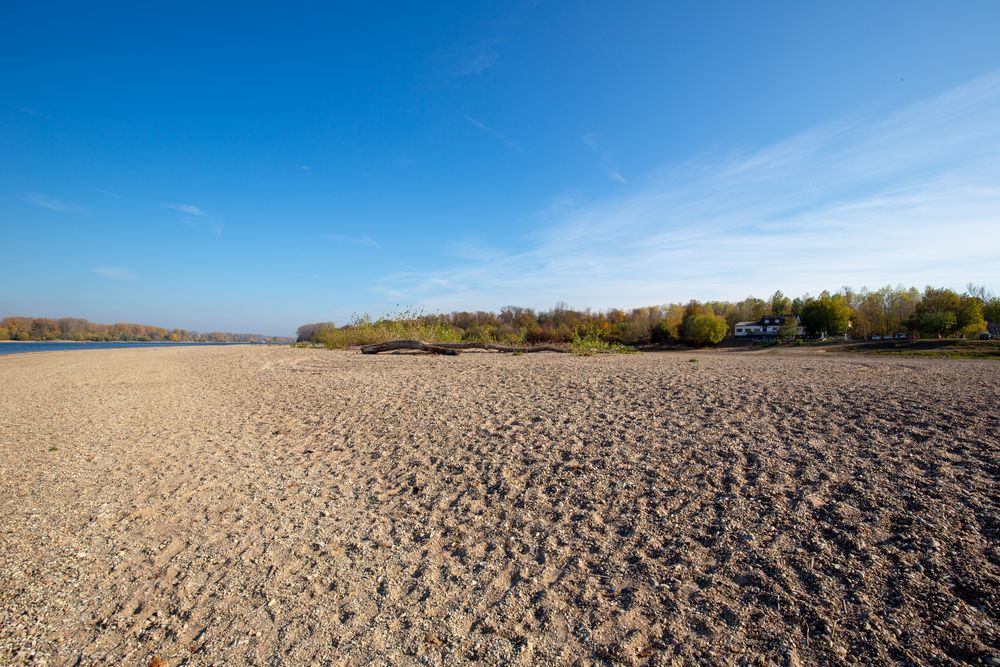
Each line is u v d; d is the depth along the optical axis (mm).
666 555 3393
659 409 7348
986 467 4270
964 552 3062
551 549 3609
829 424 5969
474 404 8516
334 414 8422
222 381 14078
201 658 2639
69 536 4090
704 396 8266
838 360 20047
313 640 2754
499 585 3225
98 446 6887
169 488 5141
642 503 4172
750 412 6840
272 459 6043
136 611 3072
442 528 4039
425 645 2686
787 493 4082
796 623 2648
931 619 2562
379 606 3049
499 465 5285
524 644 2666
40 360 26391
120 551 3826
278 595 3197
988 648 2334
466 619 2896
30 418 9094
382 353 24281
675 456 5133
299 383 12719
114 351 37562
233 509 4570
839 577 2965
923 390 8383
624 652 2566
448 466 5402
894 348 40719
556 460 5301
